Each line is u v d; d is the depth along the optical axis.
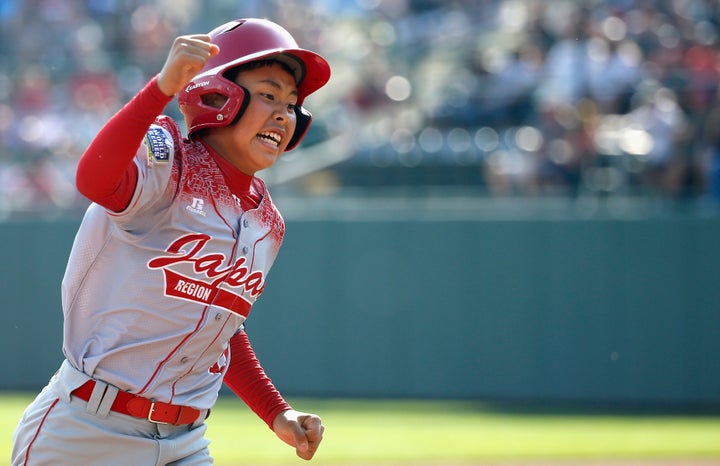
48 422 10.17
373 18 53.69
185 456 10.68
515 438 27.25
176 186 9.73
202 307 10.17
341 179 42.31
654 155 37.12
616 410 33.62
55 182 41.59
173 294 9.98
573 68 41.62
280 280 36.78
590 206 35.53
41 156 42.41
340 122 45.47
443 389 35.69
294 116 10.59
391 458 24.22
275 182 41.09
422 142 42.50
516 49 45.53
